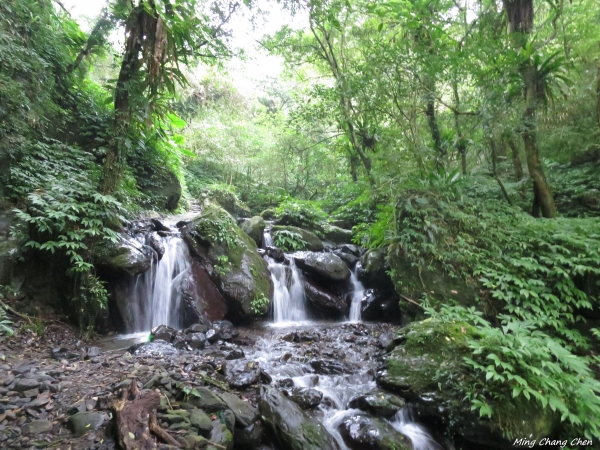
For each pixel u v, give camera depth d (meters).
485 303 5.79
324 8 8.23
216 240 7.09
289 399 3.78
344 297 8.25
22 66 5.83
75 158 7.22
